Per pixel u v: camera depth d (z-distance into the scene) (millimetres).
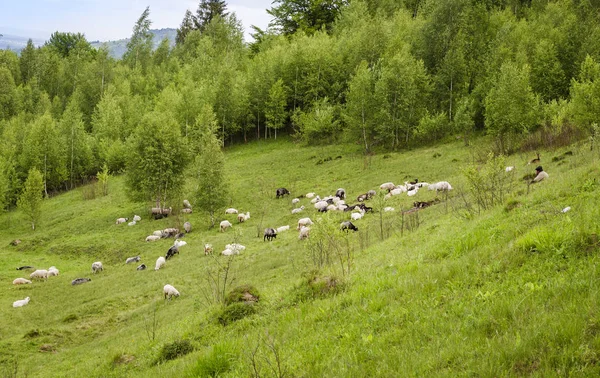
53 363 17984
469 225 15758
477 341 6836
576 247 9148
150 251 39531
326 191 49125
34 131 73688
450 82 65250
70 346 20609
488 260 10234
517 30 72438
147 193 50500
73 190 72438
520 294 7922
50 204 65062
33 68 118125
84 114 100875
